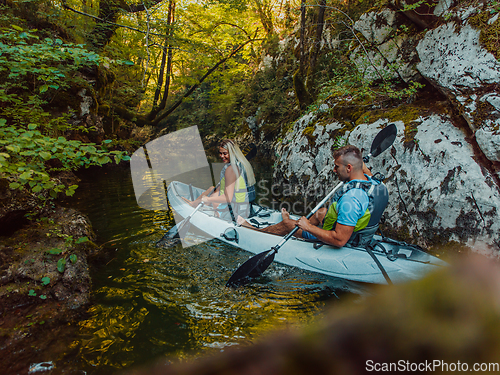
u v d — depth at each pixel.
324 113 5.55
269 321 2.04
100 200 5.07
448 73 3.41
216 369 0.17
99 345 1.84
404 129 3.66
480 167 2.95
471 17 3.26
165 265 2.84
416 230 3.25
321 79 7.39
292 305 2.22
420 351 0.15
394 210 3.49
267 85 11.85
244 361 0.18
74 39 6.78
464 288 0.16
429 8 4.10
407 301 0.17
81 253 2.78
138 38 8.38
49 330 1.96
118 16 7.54
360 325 0.17
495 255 2.71
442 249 2.99
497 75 3.01
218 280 2.58
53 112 6.53
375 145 2.86
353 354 0.16
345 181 2.54
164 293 2.38
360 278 2.46
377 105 4.65
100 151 2.29
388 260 2.46
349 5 7.89
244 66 13.73
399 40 4.64
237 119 13.73
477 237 2.84
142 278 2.61
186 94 11.13
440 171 3.19
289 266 2.80
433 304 0.16
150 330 1.97
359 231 2.49
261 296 2.35
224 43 10.88
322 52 8.46
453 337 0.14
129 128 11.94
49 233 2.72
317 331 0.18
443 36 3.50
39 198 2.99
